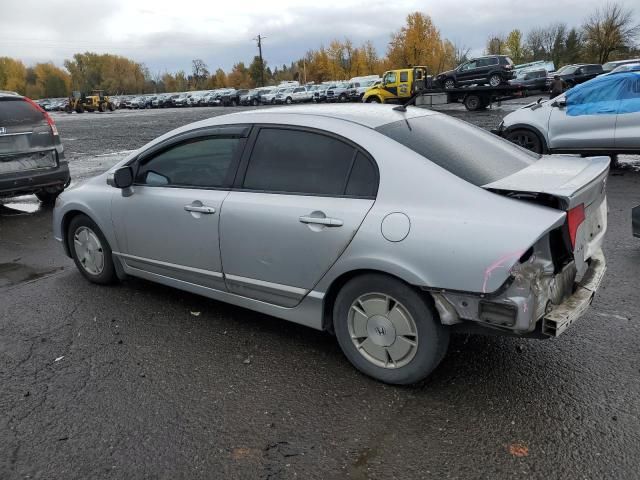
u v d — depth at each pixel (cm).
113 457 264
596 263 330
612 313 398
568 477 242
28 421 293
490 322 270
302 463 256
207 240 375
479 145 350
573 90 937
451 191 287
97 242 470
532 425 277
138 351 366
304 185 333
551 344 356
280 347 366
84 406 305
